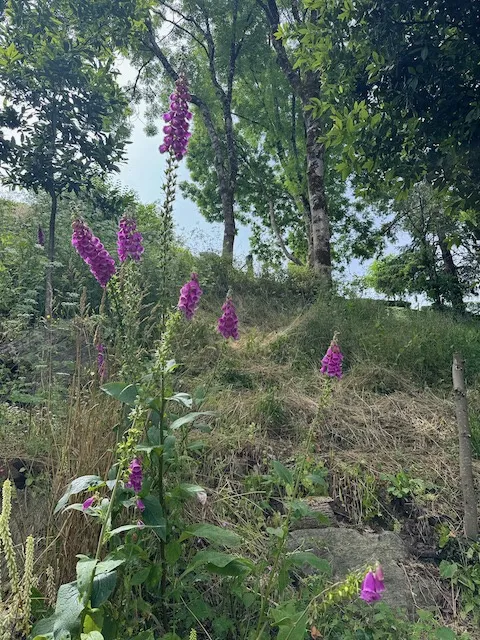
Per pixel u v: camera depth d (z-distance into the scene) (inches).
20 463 135.0
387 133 233.3
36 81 251.9
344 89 246.8
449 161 221.5
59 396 164.1
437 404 216.1
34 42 249.3
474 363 256.8
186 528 92.8
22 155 244.8
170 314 106.7
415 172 236.5
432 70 216.8
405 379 242.7
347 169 237.8
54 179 252.4
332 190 835.4
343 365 261.9
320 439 182.9
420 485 157.9
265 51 709.3
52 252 251.3
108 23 283.0
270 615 94.3
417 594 124.4
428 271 640.4
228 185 660.7
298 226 913.5
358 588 78.7
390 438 188.9
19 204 362.6
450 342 278.8
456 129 220.5
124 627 91.2
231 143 651.5
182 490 96.0
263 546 125.5
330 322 299.6
